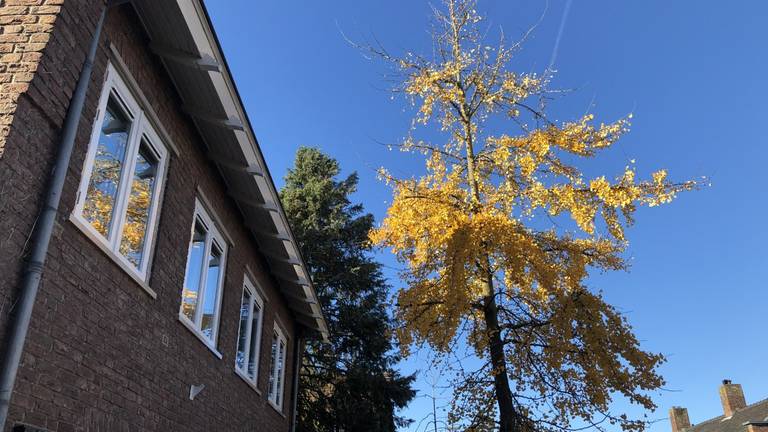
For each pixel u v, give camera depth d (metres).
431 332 11.10
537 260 10.04
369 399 22.80
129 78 5.39
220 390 8.23
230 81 6.25
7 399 3.38
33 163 3.79
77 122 4.16
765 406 30.89
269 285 11.88
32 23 3.97
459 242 10.13
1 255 3.48
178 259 6.62
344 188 28.12
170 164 6.52
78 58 4.24
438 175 12.35
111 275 5.00
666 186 10.04
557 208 10.69
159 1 5.29
